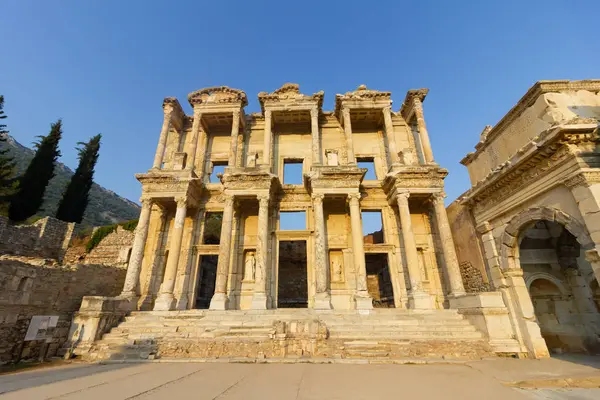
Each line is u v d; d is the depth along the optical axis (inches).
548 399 277.3
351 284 855.7
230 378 354.0
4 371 419.8
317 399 269.7
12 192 1242.0
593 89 488.1
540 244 643.5
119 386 311.9
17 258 633.6
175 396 273.6
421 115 999.0
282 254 1311.5
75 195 1520.7
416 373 386.9
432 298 843.4
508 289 563.8
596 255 383.2
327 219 935.0
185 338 551.8
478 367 426.0
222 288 763.4
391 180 868.6
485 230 617.3
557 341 600.1
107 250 1128.8
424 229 921.5
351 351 503.5
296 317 647.8
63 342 585.9
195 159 1040.2
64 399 261.7
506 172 527.2
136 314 679.1
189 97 1028.5
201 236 918.4
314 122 978.1
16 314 504.7
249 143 1071.0
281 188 937.5
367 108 1002.7
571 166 418.3
